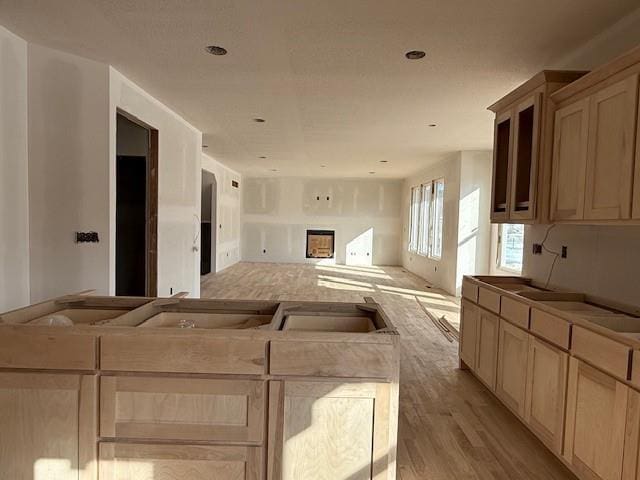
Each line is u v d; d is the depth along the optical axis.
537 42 2.93
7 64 3.02
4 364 1.56
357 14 2.60
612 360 1.87
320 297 7.34
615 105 2.16
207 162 8.79
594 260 2.88
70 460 1.58
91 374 1.56
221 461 1.56
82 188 3.46
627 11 2.49
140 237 5.48
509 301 2.90
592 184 2.35
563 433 2.24
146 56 3.35
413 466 2.37
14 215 3.17
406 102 4.45
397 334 1.60
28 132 3.27
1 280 3.06
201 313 2.12
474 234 7.48
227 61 3.42
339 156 8.30
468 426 2.86
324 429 1.56
